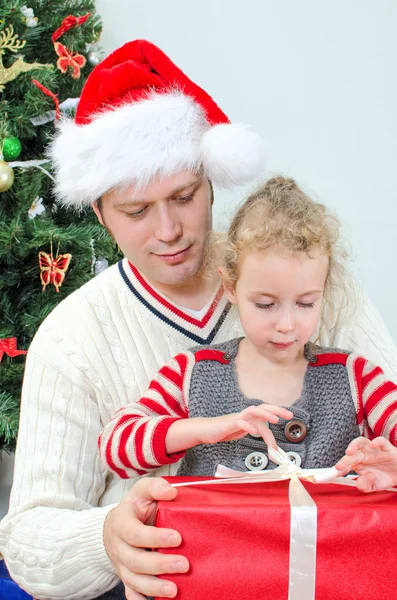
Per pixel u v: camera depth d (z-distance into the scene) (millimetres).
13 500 1111
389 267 2658
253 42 2654
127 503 812
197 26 2689
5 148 1969
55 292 2131
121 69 1156
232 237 1030
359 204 2646
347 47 2580
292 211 982
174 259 1104
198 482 808
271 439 855
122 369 1169
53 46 2195
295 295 933
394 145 2596
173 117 1074
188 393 1026
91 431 1151
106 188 1075
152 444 935
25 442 1141
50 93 1961
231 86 2699
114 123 1071
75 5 2289
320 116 2637
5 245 1953
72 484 1114
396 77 2557
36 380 1161
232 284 1028
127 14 2730
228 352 1048
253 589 703
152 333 1184
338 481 795
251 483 829
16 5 2008
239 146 1125
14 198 2066
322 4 2576
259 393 1001
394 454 797
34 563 1001
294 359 1021
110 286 1224
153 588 723
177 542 713
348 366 1019
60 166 1177
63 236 1971
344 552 701
